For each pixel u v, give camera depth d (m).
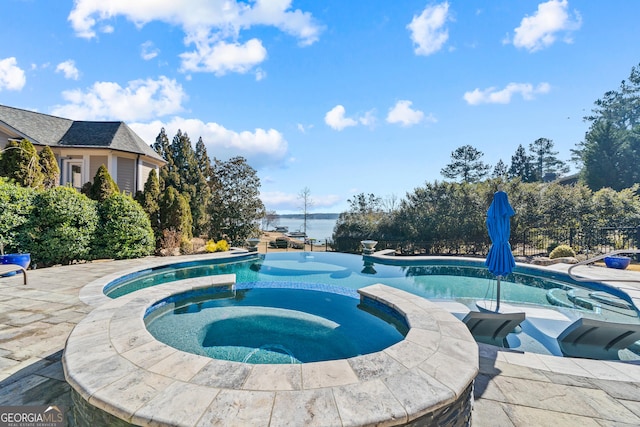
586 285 8.79
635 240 13.27
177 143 30.62
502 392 3.35
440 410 2.50
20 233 8.88
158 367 2.89
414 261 12.73
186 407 2.29
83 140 16.86
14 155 10.36
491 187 17.78
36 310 5.49
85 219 10.27
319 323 5.92
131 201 11.91
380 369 2.97
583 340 5.18
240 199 22.67
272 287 8.52
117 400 2.34
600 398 3.24
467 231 17.02
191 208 21.78
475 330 5.64
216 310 6.56
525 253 15.77
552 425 2.80
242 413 2.24
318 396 2.48
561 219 16.09
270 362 4.37
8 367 3.55
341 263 13.01
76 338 3.55
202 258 12.11
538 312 6.63
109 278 7.86
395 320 5.50
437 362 3.14
